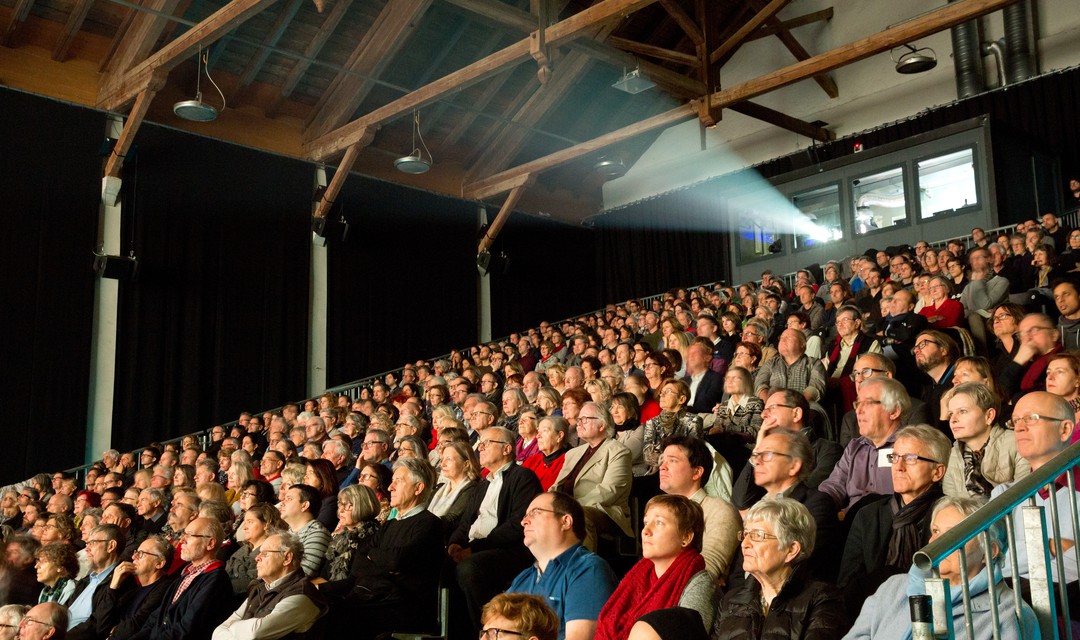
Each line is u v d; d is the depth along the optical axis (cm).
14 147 1157
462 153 1661
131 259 1214
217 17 1059
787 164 1568
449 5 1323
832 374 616
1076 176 1253
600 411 475
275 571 408
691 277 1683
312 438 836
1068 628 233
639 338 1091
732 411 512
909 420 411
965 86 1349
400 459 452
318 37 1298
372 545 440
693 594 310
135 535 605
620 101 1706
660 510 322
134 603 472
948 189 1243
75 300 1178
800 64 1195
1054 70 1273
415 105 1273
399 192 1554
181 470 745
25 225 1152
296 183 1429
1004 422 405
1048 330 495
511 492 442
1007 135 1225
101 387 1209
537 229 1753
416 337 1531
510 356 1121
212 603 437
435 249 1587
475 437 694
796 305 962
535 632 254
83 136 1215
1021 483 234
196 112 1091
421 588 420
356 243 1484
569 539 355
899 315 608
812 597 281
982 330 647
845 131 1516
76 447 1153
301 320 1397
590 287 1819
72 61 1241
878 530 338
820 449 427
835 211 1360
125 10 1200
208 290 1307
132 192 1257
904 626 257
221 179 1343
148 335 1243
